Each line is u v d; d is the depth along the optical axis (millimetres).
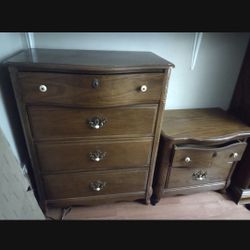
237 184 1342
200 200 1361
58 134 913
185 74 1342
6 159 724
